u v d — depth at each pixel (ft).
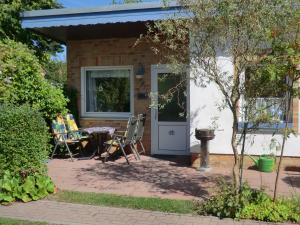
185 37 12.80
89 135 22.17
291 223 11.57
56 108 20.92
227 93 13.25
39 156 14.79
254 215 11.87
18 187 13.80
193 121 18.89
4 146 14.16
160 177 17.02
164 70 22.27
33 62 20.34
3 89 18.49
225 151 18.57
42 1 31.27
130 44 22.99
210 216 12.17
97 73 24.09
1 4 28.73
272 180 16.33
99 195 14.23
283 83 12.01
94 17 19.47
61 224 11.58
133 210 12.74
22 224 11.53
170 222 11.71
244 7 11.32
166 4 14.48
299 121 17.66
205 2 11.71
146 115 22.71
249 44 11.80
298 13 11.28
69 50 24.34
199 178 16.79
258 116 12.34
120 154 22.21
